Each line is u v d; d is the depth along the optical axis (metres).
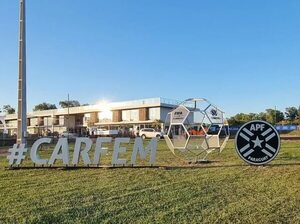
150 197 6.72
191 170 10.62
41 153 17.52
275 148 11.16
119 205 6.10
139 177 9.32
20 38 17.59
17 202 6.45
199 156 14.61
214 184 8.07
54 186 8.11
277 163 11.91
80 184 8.30
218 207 5.90
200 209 5.78
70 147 23.12
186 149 14.80
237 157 14.65
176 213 5.54
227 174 9.61
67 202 6.38
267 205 5.96
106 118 76.81
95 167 11.49
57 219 5.28
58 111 85.69
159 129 51.47
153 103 68.56
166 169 10.94
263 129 11.20
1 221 5.21
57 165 11.86
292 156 14.64
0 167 11.88
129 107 71.81
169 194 6.98
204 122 15.98
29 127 84.12
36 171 10.88
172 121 15.73
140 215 5.45
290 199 6.38
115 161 11.61
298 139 33.69
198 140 16.92
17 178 9.49
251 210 5.66
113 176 9.55
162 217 5.31
